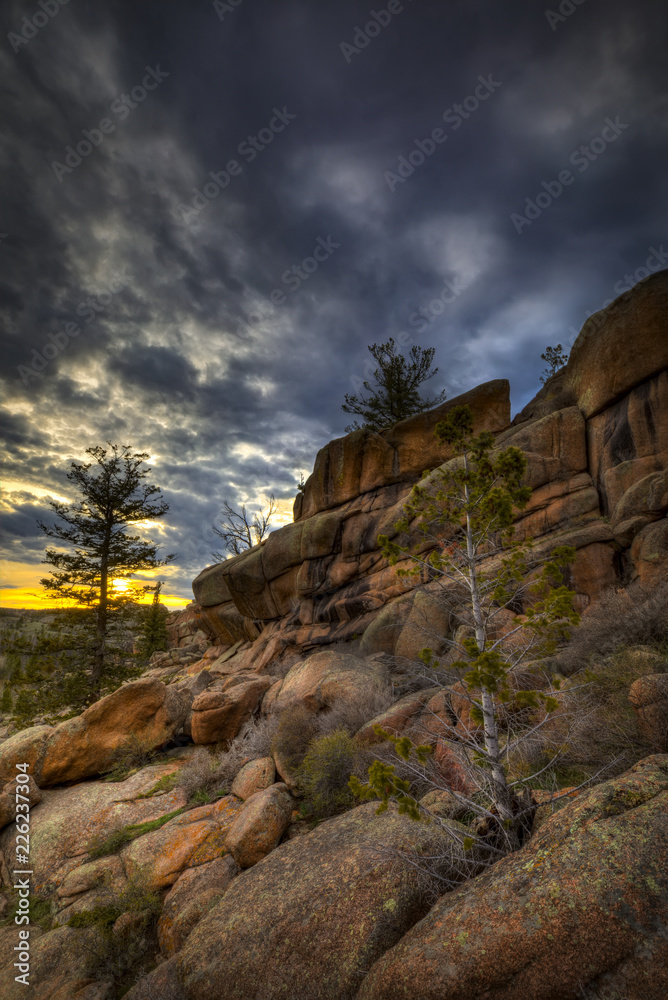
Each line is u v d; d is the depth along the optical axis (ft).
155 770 37.45
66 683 73.31
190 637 140.26
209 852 25.34
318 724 31.99
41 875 28.14
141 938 21.47
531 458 46.37
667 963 8.50
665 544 32.04
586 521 40.78
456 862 14.70
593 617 30.48
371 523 60.70
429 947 11.19
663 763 12.87
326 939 14.35
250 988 14.51
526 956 9.81
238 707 40.57
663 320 38.06
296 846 19.39
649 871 9.71
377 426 93.25
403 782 14.30
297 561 69.56
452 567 18.81
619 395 41.42
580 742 19.11
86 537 83.05
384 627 46.88
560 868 10.70
